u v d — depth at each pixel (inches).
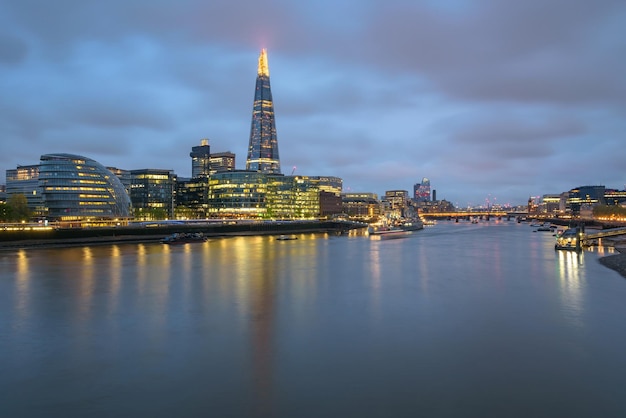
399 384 1488.7
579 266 4306.1
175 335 2014.0
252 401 1379.2
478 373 1576.0
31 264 4434.1
